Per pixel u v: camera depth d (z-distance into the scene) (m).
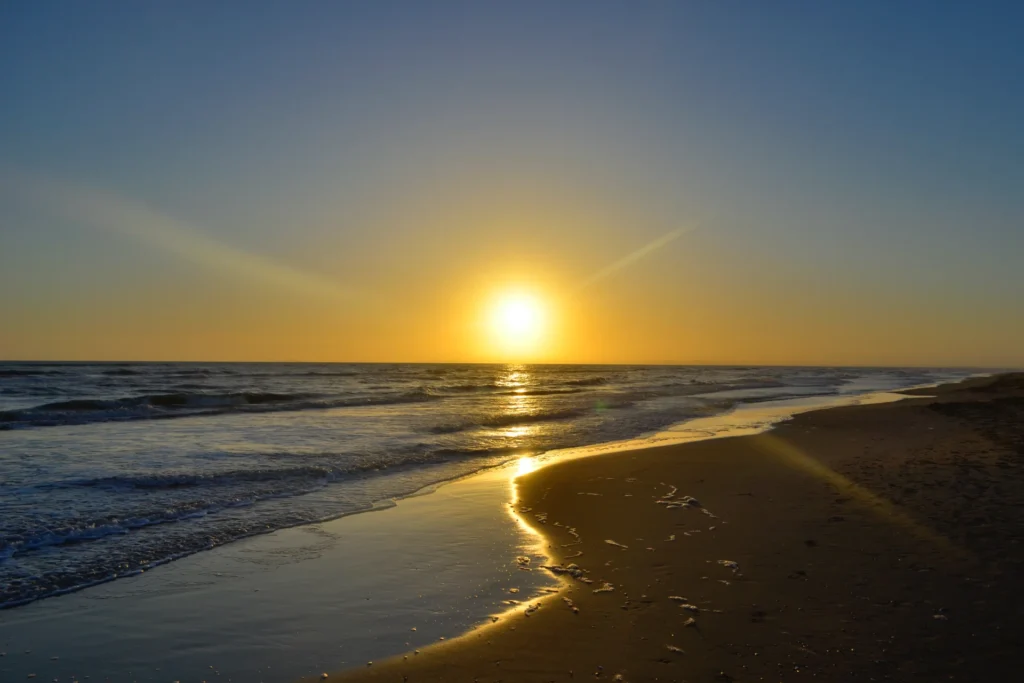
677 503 10.05
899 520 8.38
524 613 5.95
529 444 17.50
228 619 5.97
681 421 24.00
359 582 6.92
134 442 16.84
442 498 10.89
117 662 5.16
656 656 4.99
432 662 5.07
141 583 6.90
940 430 18.52
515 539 8.48
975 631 5.13
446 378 77.50
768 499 10.02
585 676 4.74
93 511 9.55
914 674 4.52
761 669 4.70
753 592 6.17
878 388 52.22
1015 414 22.73
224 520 9.32
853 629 5.26
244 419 23.44
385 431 19.78
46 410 25.66
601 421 23.97
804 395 41.78
